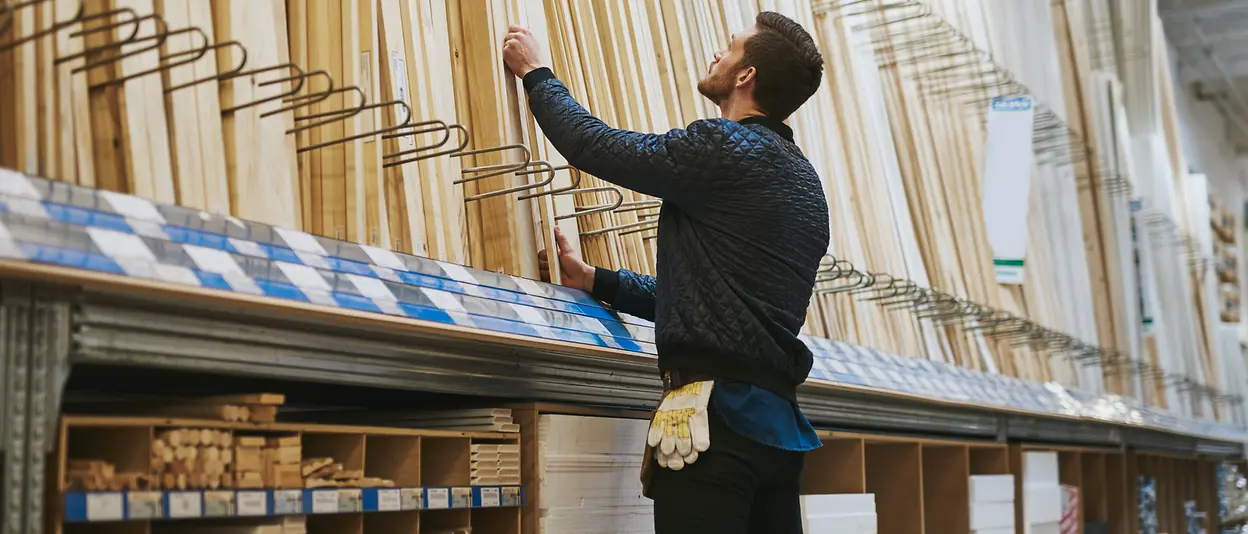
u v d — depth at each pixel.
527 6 2.86
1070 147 6.64
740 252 2.15
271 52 2.14
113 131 1.80
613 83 3.13
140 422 1.67
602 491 2.63
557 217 2.76
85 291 1.60
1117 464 6.21
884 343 4.13
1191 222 9.20
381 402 3.00
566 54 2.96
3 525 1.51
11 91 1.61
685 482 2.13
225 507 1.75
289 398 2.81
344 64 2.30
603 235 2.92
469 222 2.58
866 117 4.39
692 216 2.21
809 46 2.36
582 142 2.21
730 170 2.14
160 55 1.89
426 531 2.30
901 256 4.38
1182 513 7.89
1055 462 4.93
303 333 1.96
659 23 3.44
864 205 4.21
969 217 5.13
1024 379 5.23
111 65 1.80
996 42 5.89
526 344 2.25
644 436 2.79
